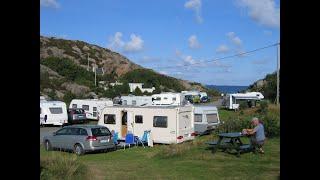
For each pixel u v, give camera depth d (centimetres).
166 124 2380
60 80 6794
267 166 1398
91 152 2070
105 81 8000
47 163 1190
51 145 2162
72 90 6538
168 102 4394
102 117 2608
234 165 1441
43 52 11150
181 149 1758
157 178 1245
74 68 7781
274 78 5600
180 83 10156
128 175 1304
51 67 7650
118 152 2108
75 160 1287
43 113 3594
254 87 6688
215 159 1576
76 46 12462
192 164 1498
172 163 1548
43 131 3250
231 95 5503
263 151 1702
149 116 2431
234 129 2345
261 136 1655
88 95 6200
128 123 2498
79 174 1208
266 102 3941
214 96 10488
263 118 2273
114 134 2319
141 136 2444
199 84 11419
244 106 5369
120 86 7256
